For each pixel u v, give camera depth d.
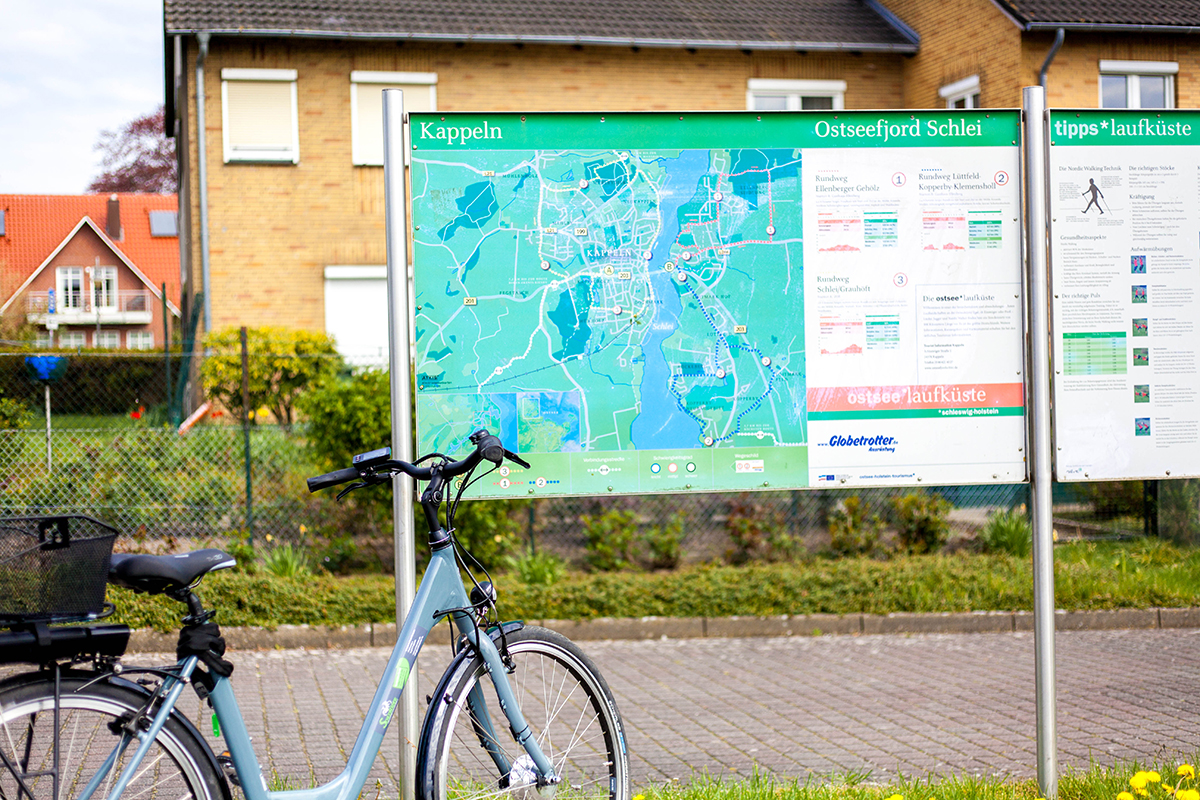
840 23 20.02
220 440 9.91
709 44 18.41
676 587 8.47
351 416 9.22
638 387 4.21
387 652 7.75
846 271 4.30
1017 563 9.24
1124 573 9.27
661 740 5.57
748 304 4.26
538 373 4.16
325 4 18.09
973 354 4.33
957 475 4.32
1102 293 4.32
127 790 3.10
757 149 4.27
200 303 17.47
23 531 2.80
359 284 18.05
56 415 12.09
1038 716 4.28
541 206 4.17
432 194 4.12
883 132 4.30
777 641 8.12
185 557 3.11
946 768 5.02
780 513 9.97
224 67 17.52
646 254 4.22
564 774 4.19
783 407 4.27
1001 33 17.30
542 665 3.92
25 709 2.85
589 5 19.34
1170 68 17.39
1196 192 4.34
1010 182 4.34
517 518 9.62
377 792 4.76
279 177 17.77
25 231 44.53
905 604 8.55
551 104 18.39
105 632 2.91
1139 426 4.33
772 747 5.42
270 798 3.20
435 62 18.05
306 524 9.38
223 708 3.15
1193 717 5.87
